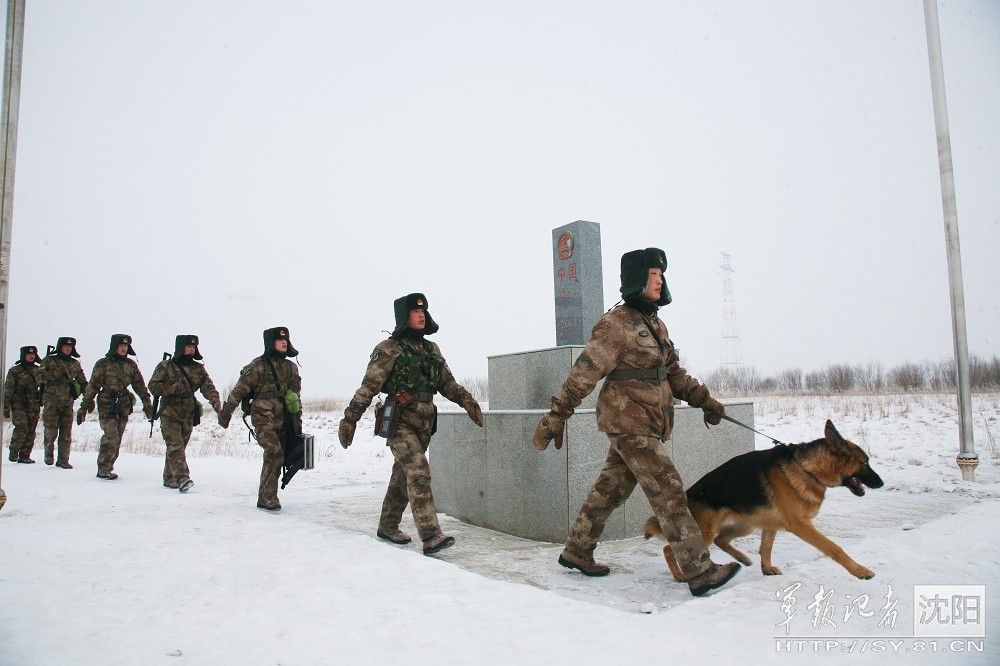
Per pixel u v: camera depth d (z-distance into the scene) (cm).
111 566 504
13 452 1309
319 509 780
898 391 4072
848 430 1619
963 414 917
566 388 449
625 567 502
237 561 505
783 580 424
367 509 778
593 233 776
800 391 5162
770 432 1620
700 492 459
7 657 328
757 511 438
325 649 326
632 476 472
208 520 685
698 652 310
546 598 392
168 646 338
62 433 1247
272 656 321
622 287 473
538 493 595
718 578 410
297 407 784
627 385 446
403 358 583
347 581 437
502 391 720
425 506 545
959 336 936
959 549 502
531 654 310
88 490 934
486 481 661
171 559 519
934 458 1112
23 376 1312
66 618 385
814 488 425
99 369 1068
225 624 367
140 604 408
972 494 810
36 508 780
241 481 1051
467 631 342
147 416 1092
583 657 304
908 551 496
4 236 518
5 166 521
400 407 570
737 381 6028
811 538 424
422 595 402
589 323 759
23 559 527
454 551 551
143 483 1019
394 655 315
